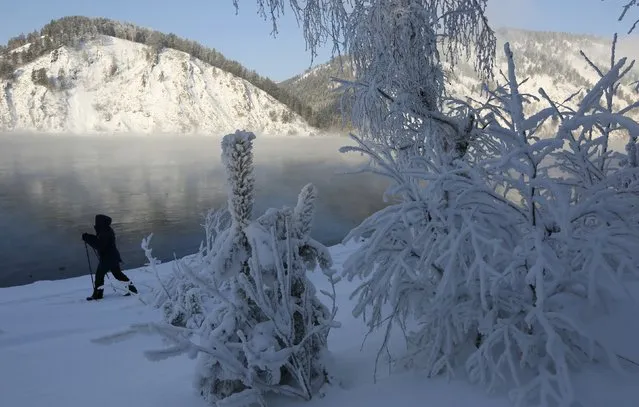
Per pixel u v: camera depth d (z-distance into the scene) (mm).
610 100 3566
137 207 32250
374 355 3533
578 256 2824
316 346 3084
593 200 2750
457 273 3006
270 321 2873
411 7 4066
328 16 4508
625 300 2906
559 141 2559
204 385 2801
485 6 4312
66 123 141750
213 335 2793
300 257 3062
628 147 3881
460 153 4055
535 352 2734
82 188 42031
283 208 3082
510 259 2855
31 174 52781
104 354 4238
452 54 4566
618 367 2416
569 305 2848
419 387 2809
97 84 158500
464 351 3068
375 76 4141
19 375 3777
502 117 3357
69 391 3406
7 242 21641
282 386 2816
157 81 161625
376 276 3211
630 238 2863
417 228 3236
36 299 7238
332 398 2830
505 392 2617
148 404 3002
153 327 2672
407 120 4195
